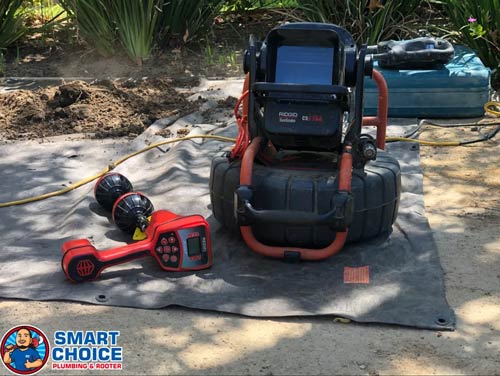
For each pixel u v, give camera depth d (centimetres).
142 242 145
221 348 123
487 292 138
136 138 213
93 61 291
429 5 304
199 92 251
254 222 146
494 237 158
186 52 295
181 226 143
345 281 141
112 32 288
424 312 131
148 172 194
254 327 129
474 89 224
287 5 319
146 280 142
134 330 128
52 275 144
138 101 240
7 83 270
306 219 140
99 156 205
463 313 132
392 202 153
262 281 141
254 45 149
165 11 292
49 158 203
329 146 150
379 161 158
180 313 133
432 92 224
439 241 157
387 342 124
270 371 117
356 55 149
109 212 170
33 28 311
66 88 238
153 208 164
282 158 164
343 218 139
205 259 146
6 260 150
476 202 175
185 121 226
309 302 134
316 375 116
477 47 254
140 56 283
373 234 154
